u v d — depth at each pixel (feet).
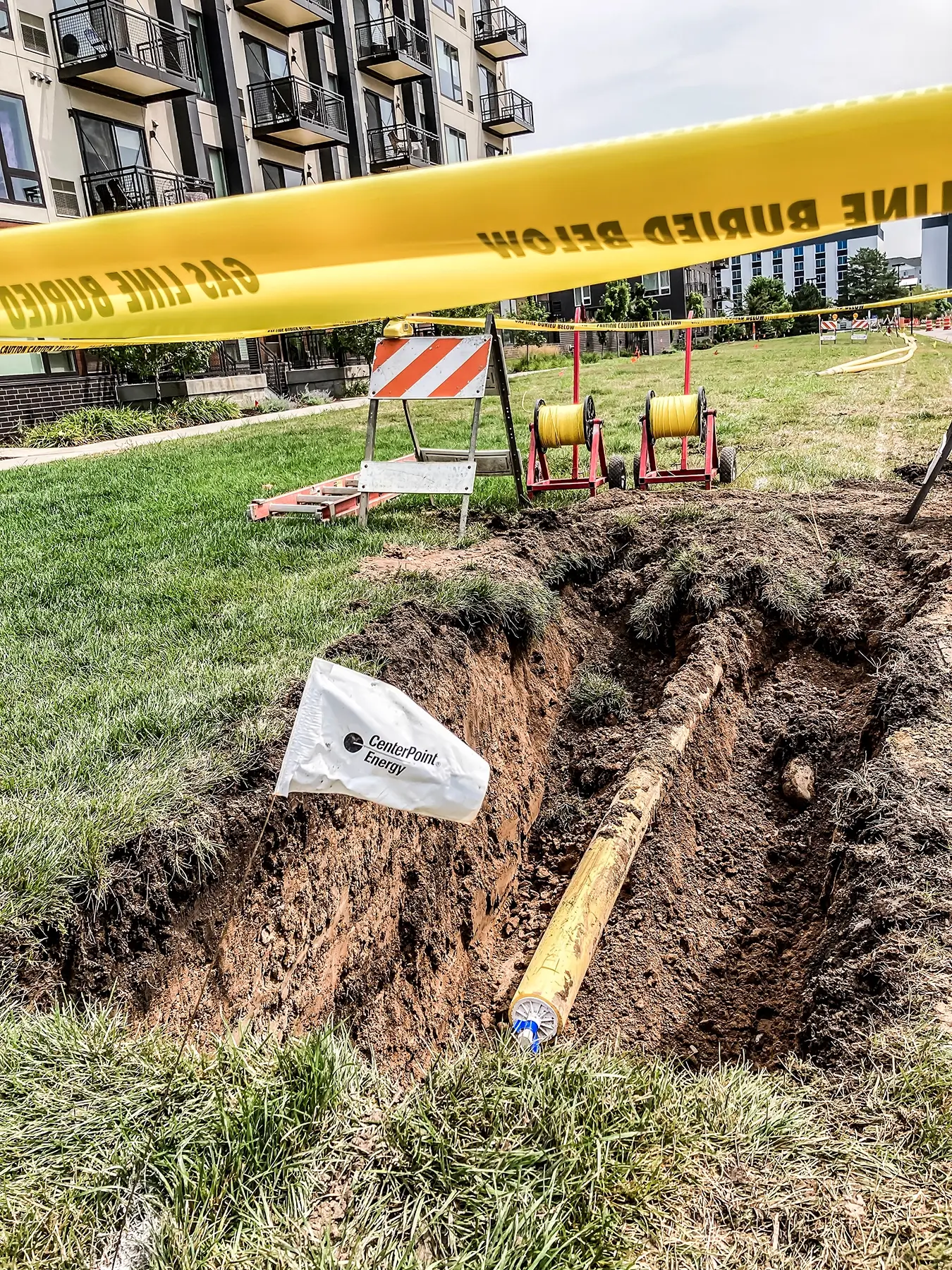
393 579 19.86
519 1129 7.51
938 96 5.17
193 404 70.08
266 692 14.20
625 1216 6.84
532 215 5.96
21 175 61.05
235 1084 7.97
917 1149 7.27
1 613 18.94
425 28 114.52
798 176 5.50
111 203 65.57
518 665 19.56
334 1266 6.41
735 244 5.84
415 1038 12.87
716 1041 12.35
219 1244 6.63
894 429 38.81
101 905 10.32
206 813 11.59
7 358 60.03
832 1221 6.73
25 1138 7.36
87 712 14.10
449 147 127.24
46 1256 6.57
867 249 325.62
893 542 22.18
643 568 23.02
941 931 9.43
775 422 42.73
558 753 19.51
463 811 9.19
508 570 21.06
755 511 24.72
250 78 85.76
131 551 23.29
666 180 5.68
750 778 17.17
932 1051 7.96
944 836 10.84
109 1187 7.00
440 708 15.71
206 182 75.36
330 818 12.91
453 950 14.64
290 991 11.34
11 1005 9.14
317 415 66.69
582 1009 12.45
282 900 11.75
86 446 56.54
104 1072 8.13
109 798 11.61
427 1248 6.68
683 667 18.29
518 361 123.44
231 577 20.54
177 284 6.76
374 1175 7.25
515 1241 6.53
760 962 13.55
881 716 14.80
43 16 62.39
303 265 6.52
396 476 23.90
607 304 167.63
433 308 6.43
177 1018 10.23
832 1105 7.92
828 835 15.26
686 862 14.83
